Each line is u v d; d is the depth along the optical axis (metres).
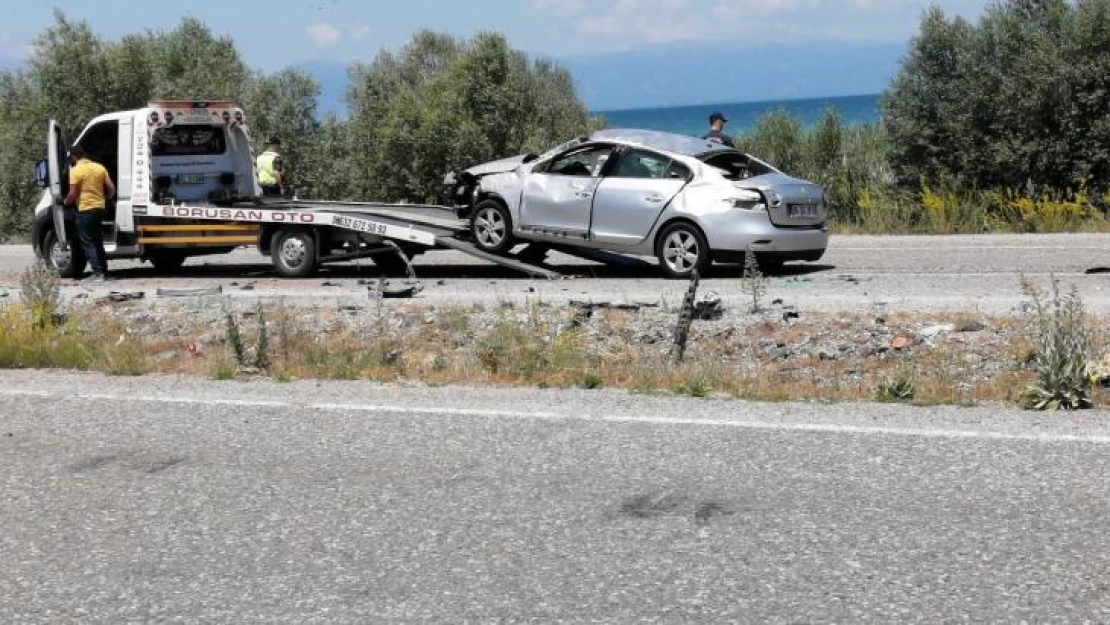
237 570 4.61
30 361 9.17
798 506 5.14
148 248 15.42
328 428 6.76
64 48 27.19
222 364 8.62
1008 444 5.95
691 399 7.23
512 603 4.20
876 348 9.01
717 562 4.53
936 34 20.88
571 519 5.07
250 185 16.67
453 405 7.22
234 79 29.08
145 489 5.70
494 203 14.38
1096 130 19.44
